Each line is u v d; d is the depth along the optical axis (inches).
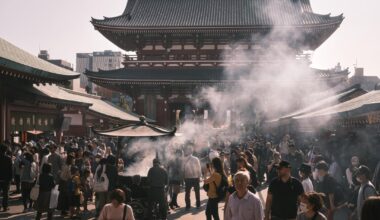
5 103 1174.3
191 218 776.9
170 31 2645.2
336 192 483.5
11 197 979.3
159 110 2699.3
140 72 2689.5
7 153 868.0
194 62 2716.5
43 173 688.4
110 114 1903.3
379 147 831.1
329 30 2568.9
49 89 1567.4
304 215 365.4
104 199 730.8
